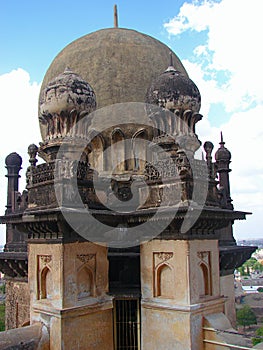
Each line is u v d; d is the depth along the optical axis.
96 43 16.11
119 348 11.91
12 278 15.84
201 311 11.10
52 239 10.84
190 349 10.51
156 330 11.31
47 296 11.25
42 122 12.72
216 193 12.59
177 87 12.68
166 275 11.46
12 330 10.63
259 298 84.56
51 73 16.67
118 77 15.08
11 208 16.33
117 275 13.02
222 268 16.42
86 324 11.00
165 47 17.25
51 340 10.56
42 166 11.38
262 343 10.83
